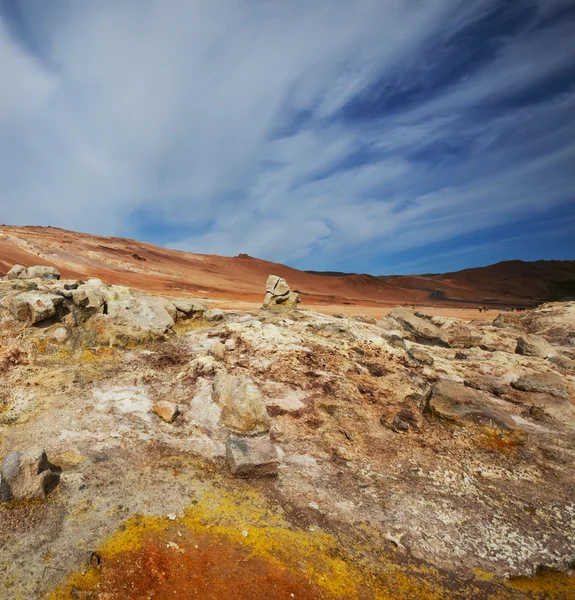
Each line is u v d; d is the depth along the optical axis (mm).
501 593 3762
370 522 4523
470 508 4957
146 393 7102
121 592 3260
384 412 7340
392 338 11984
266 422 6195
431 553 4156
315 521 4438
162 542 3834
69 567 3453
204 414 6375
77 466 4852
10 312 8289
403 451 6164
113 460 5070
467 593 3721
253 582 3496
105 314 9492
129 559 3592
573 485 5668
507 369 10312
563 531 4672
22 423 5770
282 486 4996
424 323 14586
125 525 4000
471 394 7367
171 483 4758
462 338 14727
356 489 5117
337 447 6070
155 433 5883
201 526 4113
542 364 11102
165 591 3311
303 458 5699
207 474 5031
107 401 6625
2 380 6789
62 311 8711
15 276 12164
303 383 8070
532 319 18359
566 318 17344
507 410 8172
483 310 43188
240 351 9398
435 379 9336
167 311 11156
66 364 7730
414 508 4840
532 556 4246
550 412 8219
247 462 4988
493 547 4320
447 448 6355
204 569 3572
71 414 6113
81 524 3949
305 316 13891
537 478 5770
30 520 3916
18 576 3316
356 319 15219
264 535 4094
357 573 3779
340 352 9875
